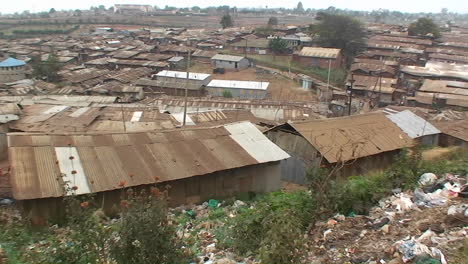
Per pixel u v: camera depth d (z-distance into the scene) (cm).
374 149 1798
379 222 917
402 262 703
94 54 7894
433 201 998
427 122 2508
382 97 5003
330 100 4934
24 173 1212
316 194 1029
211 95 5203
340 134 1848
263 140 1689
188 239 978
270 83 5931
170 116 2744
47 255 831
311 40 8275
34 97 3762
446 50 7744
